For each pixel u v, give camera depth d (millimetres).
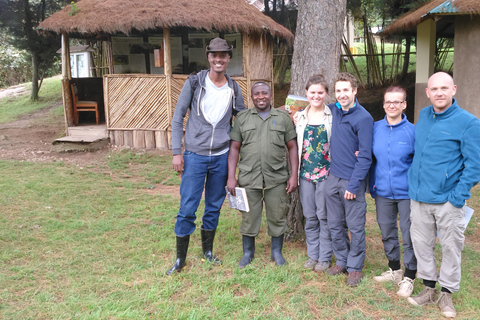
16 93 19875
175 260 3938
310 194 3736
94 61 16734
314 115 3689
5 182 6707
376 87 14727
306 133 3672
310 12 4367
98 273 3695
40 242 4375
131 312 3018
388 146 3289
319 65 4371
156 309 3090
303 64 4461
